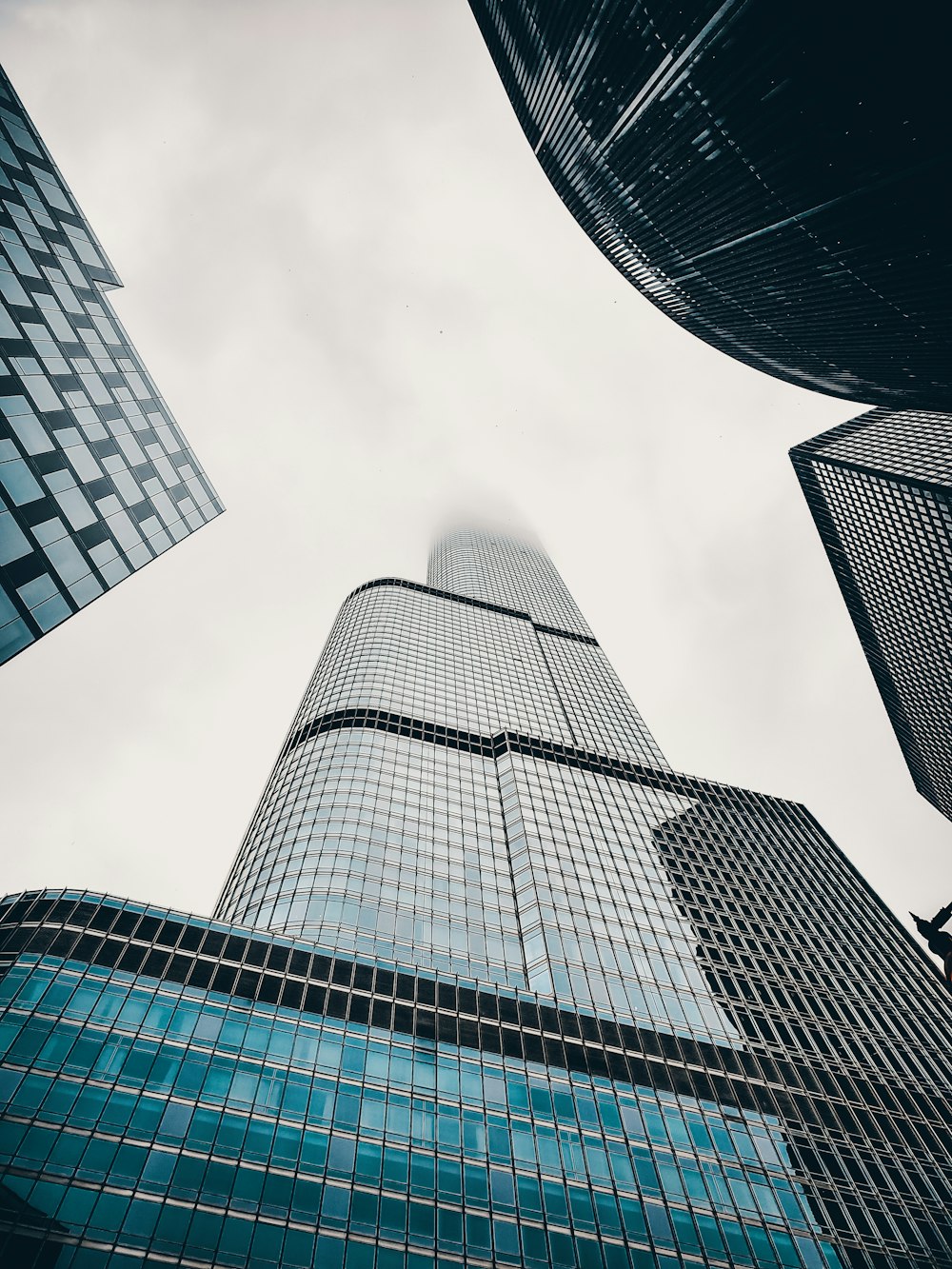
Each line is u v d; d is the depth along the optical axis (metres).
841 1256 40.38
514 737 101.25
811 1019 61.50
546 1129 42.81
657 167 87.25
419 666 117.38
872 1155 48.09
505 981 58.34
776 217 79.56
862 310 90.06
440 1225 35.41
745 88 64.38
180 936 46.12
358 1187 35.62
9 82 48.00
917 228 67.81
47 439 38.47
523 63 105.88
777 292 98.00
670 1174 42.44
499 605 164.38
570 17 81.19
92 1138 32.88
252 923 59.78
